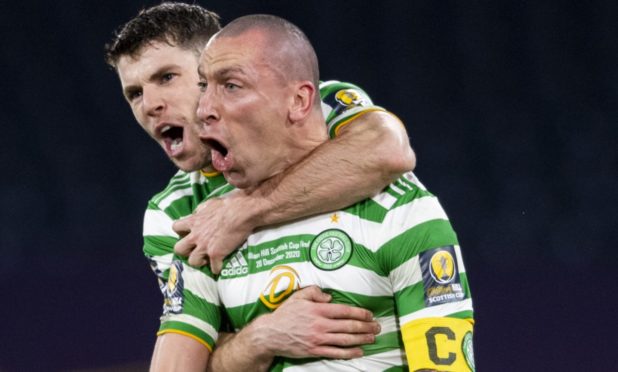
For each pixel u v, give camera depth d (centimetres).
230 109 802
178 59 955
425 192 839
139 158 3020
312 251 828
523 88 3075
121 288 2477
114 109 3092
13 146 3070
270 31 807
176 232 908
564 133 3012
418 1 3147
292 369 840
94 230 2917
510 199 2909
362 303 818
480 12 3133
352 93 934
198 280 888
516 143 3006
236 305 862
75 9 3183
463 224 2856
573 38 3095
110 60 994
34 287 2534
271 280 839
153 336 2195
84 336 2211
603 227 2819
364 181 823
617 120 3014
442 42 3120
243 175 838
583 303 2302
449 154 3017
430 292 803
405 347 808
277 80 805
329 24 3142
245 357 854
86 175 3025
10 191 2994
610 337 2108
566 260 2670
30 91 3122
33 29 3175
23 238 2898
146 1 3162
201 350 884
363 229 820
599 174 2939
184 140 964
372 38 3134
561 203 2886
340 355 815
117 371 2034
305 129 834
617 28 3088
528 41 3102
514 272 2538
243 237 856
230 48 800
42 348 2164
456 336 796
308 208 830
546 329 2158
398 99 3095
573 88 3062
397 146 836
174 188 1025
